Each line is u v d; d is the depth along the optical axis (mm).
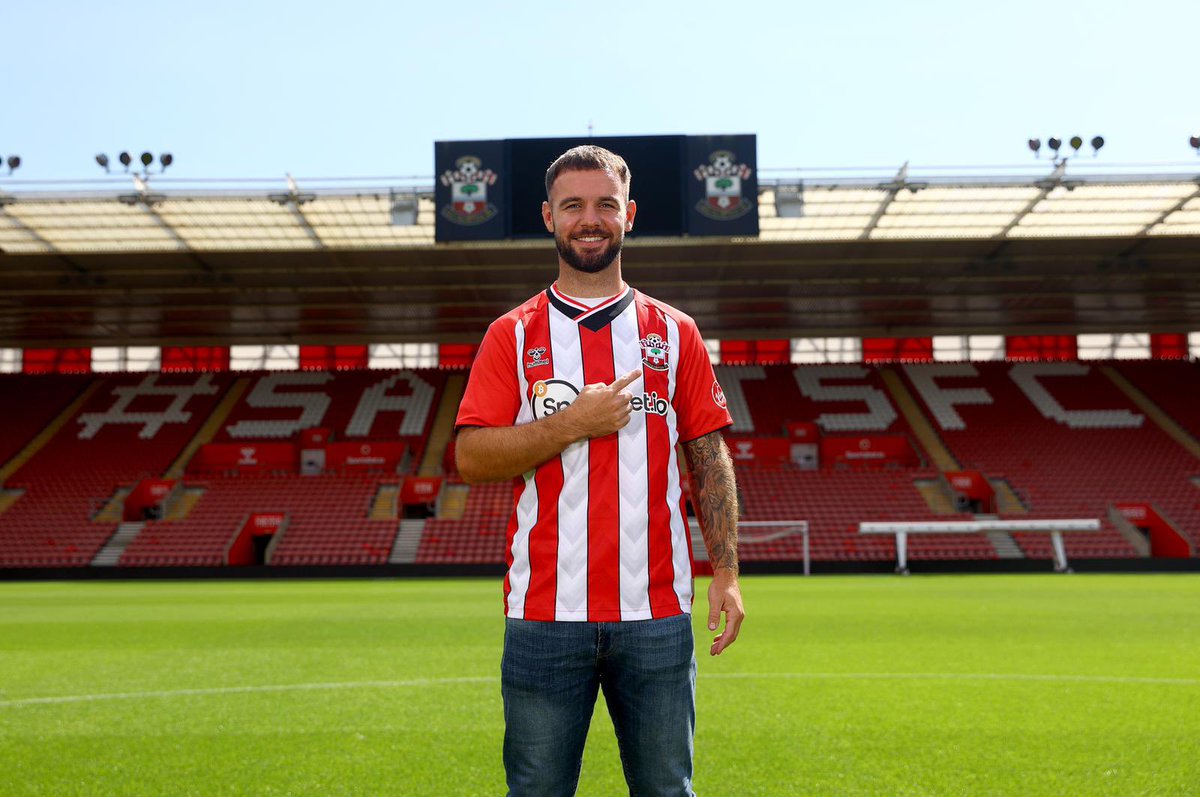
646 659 1877
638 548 1896
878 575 21453
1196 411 28656
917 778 3707
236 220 20641
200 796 3543
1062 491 25562
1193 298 27078
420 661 7156
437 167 19625
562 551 1888
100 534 24125
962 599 13258
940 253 23188
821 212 20656
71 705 5391
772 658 7094
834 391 30422
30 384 30938
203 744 4375
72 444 28266
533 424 1882
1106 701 5305
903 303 27703
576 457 1912
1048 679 6082
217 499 25812
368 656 7461
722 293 26438
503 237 19516
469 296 26453
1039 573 21750
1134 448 27281
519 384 2021
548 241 19625
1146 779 3678
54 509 25234
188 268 23703
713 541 2043
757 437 28344
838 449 28266
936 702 5293
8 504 25484
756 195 19406
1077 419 28688
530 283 25109
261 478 26656
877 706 5176
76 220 20438
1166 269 24250
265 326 30141
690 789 1941
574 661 1874
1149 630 9000
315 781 3730
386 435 28922
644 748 1896
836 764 3920
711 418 2088
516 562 1938
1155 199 19828
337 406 30156
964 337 32125
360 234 21516
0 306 26797
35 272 23703
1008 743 4277
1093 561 22188
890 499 25703
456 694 5688
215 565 22672
